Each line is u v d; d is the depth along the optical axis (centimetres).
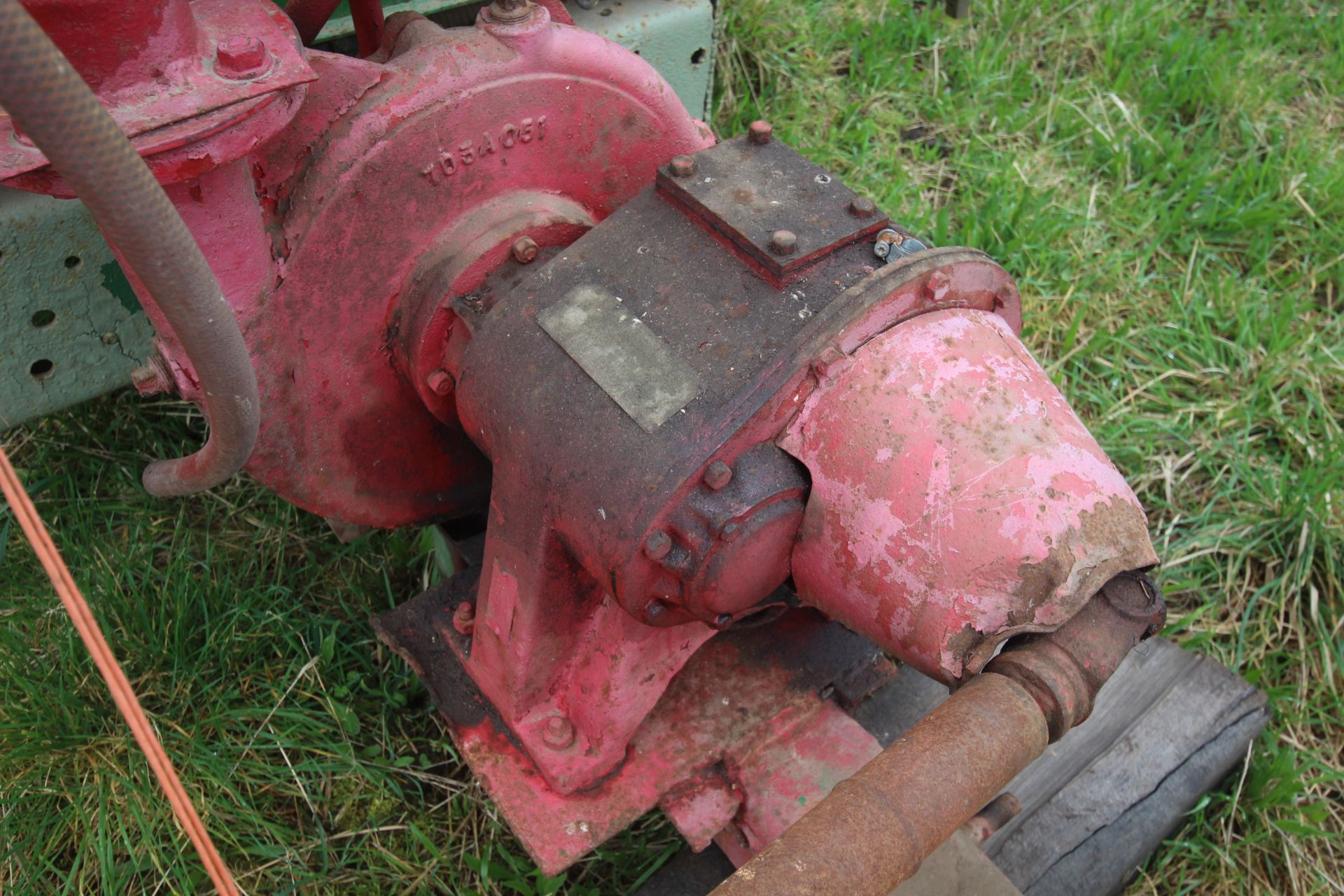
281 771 174
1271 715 189
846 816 97
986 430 120
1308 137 312
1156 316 268
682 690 161
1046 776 176
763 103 299
